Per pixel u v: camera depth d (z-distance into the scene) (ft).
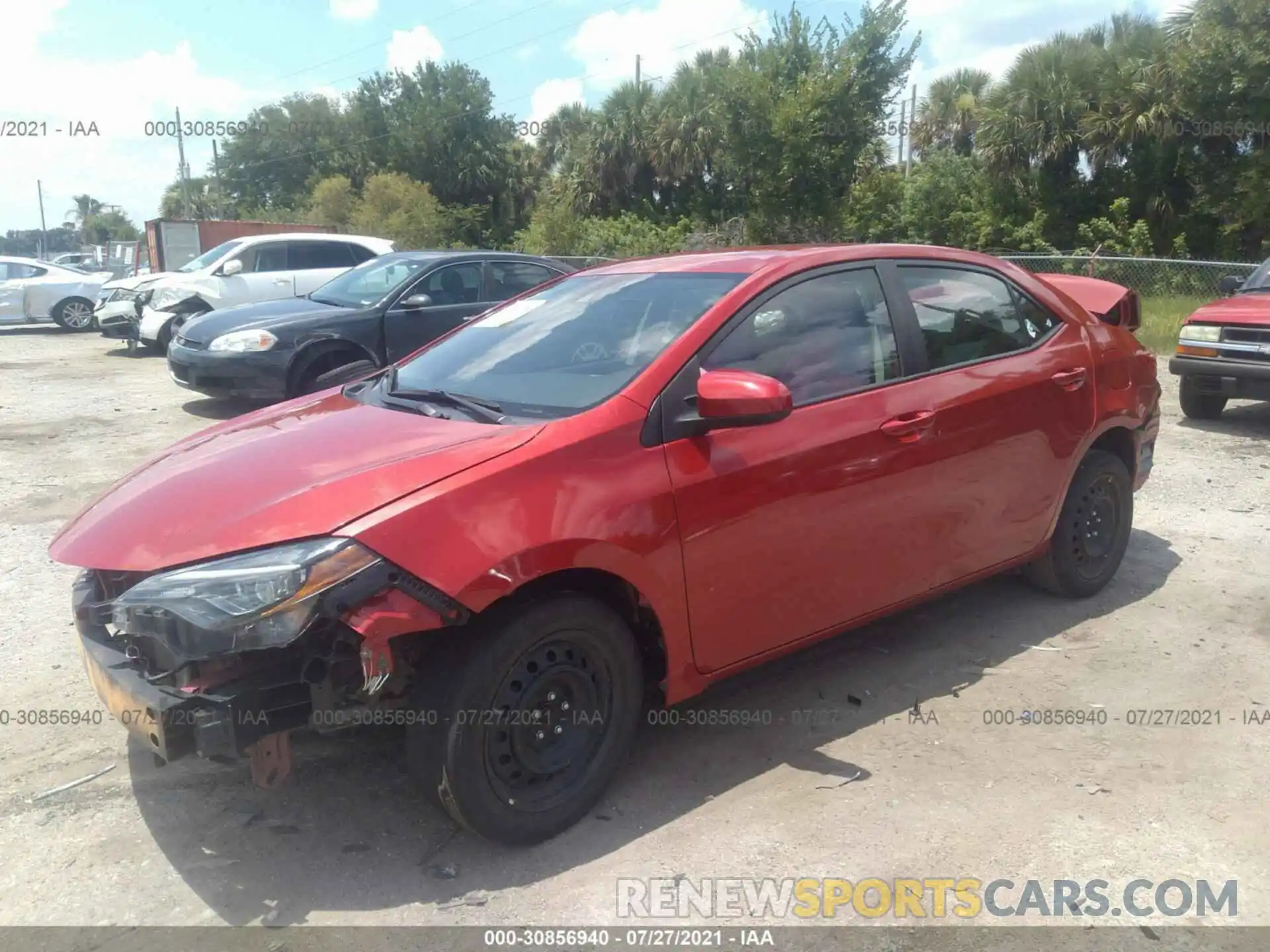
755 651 11.36
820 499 11.45
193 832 10.19
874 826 10.21
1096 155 94.43
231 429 12.25
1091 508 15.76
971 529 13.46
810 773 11.19
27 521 20.43
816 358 11.96
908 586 12.84
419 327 30.89
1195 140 90.58
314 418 11.98
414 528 8.83
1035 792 10.77
